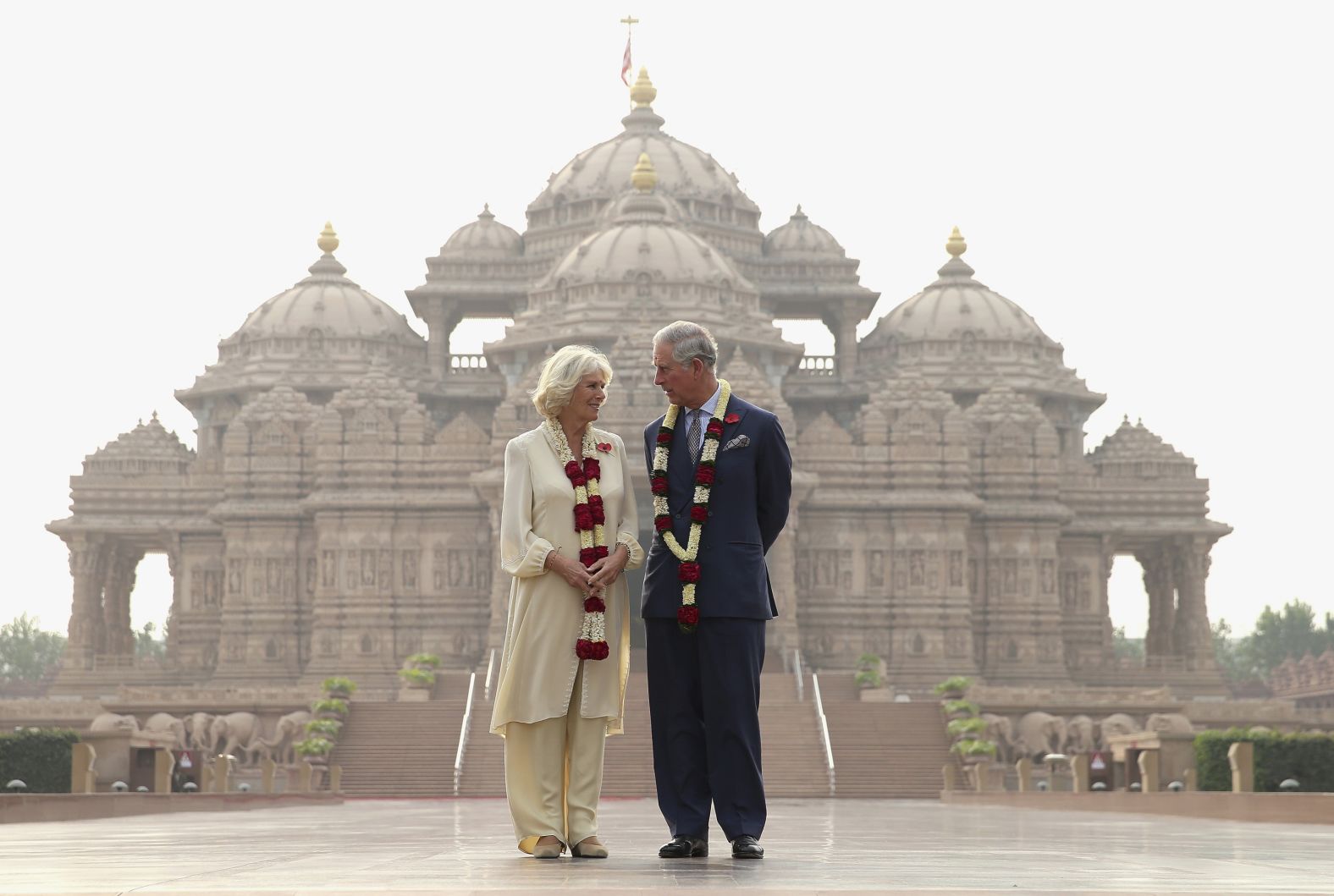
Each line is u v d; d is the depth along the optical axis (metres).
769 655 98.38
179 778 53.97
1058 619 104.94
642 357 100.00
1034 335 123.38
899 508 102.50
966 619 102.06
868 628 102.12
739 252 129.62
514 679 12.80
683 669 12.77
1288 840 18.61
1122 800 40.28
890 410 105.06
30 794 29.12
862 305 127.06
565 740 13.02
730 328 109.06
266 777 57.81
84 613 106.81
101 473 109.56
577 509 12.91
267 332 122.88
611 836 19.27
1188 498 109.44
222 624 104.38
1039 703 83.00
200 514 108.75
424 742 77.31
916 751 75.94
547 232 130.25
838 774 73.56
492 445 102.50
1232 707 85.31
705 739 12.77
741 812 12.45
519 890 9.52
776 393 103.56
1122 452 112.12
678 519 12.82
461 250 130.12
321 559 102.25
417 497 102.06
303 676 102.25
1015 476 106.25
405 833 21.17
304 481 106.19
